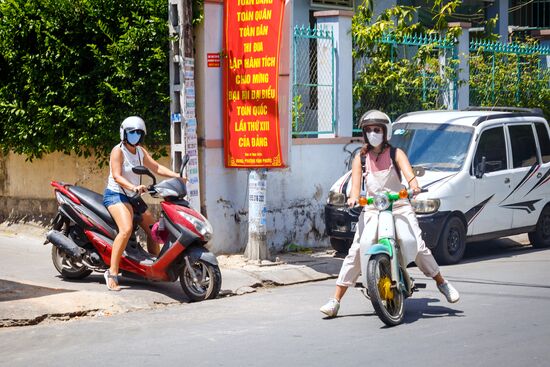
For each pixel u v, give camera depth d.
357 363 15.95
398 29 37.25
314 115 32.59
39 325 20.30
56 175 32.78
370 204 19.48
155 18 27.97
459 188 29.02
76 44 29.67
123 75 28.47
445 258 28.64
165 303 22.78
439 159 30.11
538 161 32.59
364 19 36.88
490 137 30.86
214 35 28.27
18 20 30.05
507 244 34.53
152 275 23.36
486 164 30.23
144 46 28.39
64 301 21.75
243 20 27.81
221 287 24.53
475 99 41.19
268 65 27.31
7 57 30.67
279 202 30.55
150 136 29.02
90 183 31.53
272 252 30.31
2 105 31.14
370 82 35.59
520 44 46.97
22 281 24.38
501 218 30.84
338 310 20.69
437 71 38.34
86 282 24.64
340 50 33.16
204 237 22.56
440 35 39.78
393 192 19.75
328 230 29.89
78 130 29.91
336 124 33.12
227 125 28.38
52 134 30.28
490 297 22.61
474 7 52.53
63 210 24.25
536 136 32.78
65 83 29.59
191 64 27.61
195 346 17.55
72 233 24.70
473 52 41.19
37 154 31.69
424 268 20.11
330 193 30.02
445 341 17.61
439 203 28.25
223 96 28.42
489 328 18.77
